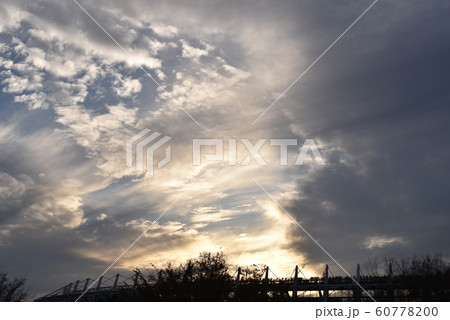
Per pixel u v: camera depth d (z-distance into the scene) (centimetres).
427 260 2423
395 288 2439
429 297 2300
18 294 3219
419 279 2342
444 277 2306
